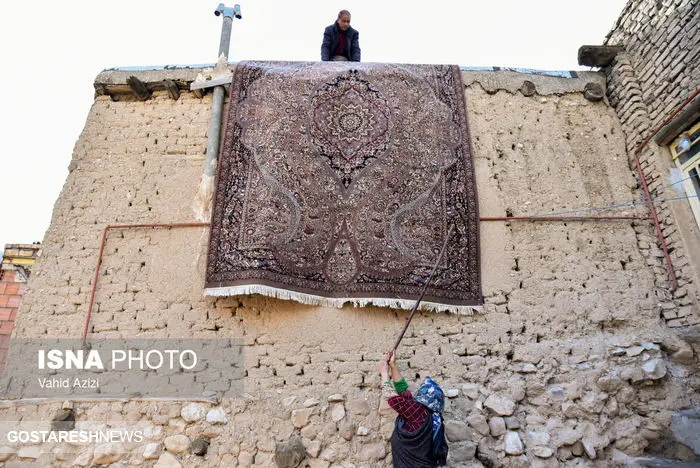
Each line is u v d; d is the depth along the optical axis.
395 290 4.70
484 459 4.23
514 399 4.50
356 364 4.57
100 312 4.81
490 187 5.48
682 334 4.79
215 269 4.64
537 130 5.86
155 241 5.12
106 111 5.85
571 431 4.36
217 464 4.18
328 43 6.85
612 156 5.78
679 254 5.10
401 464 3.57
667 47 5.54
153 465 4.18
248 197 4.98
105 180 5.46
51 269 5.01
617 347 4.73
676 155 5.40
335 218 4.96
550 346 4.76
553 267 5.14
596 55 6.10
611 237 5.33
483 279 5.01
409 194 5.16
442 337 4.73
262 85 5.64
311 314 4.72
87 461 4.19
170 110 5.85
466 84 5.99
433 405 3.73
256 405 4.40
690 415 4.27
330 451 4.22
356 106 5.56
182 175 5.46
